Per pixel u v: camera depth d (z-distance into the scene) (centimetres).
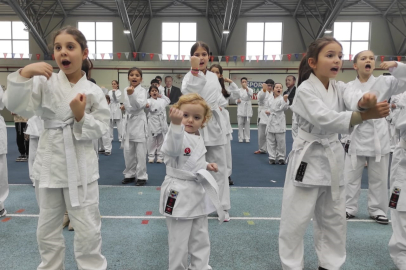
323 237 235
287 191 231
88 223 202
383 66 238
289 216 227
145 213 378
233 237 312
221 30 1664
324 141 217
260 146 852
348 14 1622
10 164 678
